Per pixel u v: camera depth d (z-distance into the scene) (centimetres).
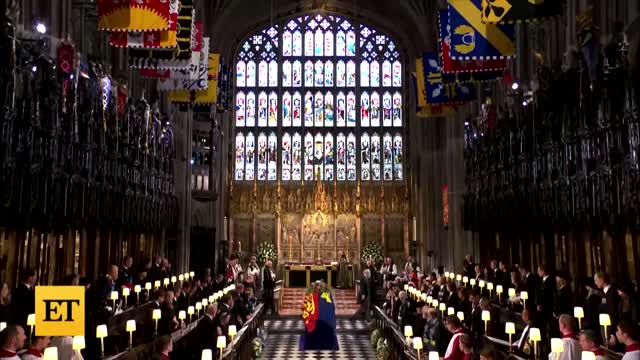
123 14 1219
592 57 1213
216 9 3188
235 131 3572
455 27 1392
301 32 3659
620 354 798
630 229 1152
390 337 1454
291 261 3334
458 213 2656
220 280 1928
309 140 3566
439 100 1892
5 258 1205
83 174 1380
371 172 3534
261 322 1881
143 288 1667
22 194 1076
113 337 1076
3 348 629
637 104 1038
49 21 1473
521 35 2025
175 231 2400
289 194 3469
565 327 798
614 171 1141
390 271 2627
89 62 1459
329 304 1700
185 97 2047
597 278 968
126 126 1723
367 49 3656
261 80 3619
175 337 1124
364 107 3603
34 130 1113
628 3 1265
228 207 3456
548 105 1455
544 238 1644
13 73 981
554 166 1459
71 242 1559
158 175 2116
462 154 2672
